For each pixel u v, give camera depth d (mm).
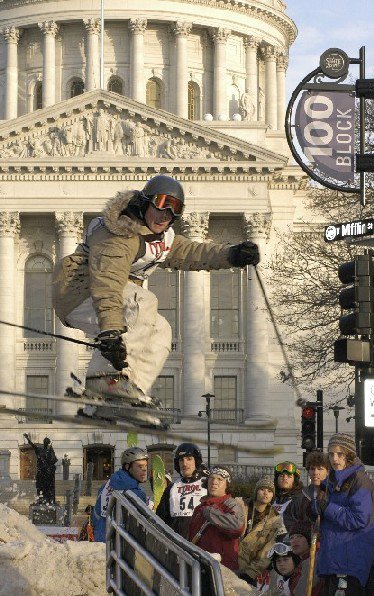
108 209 11172
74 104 141000
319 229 106938
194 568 11773
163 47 179000
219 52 179125
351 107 31172
